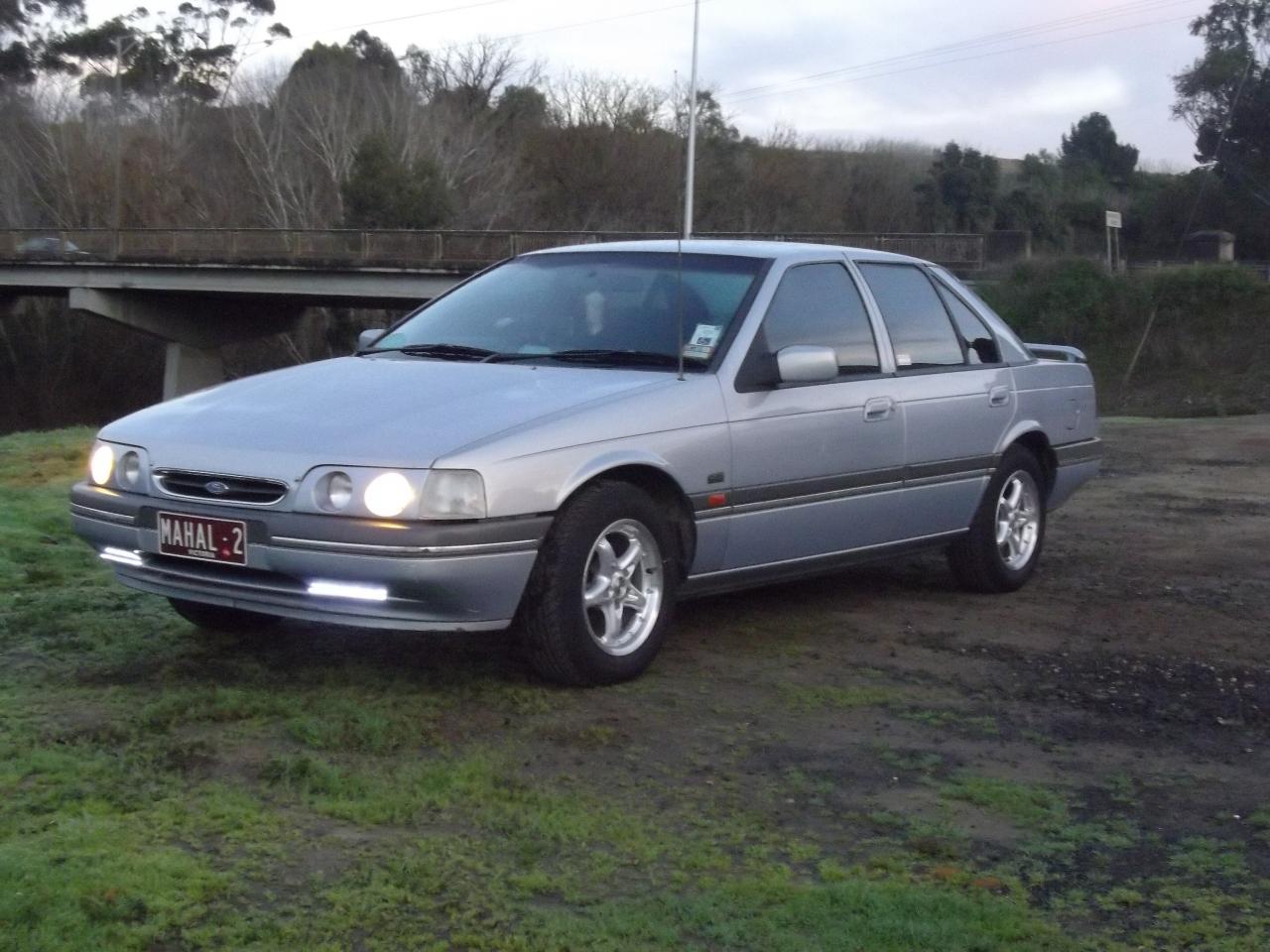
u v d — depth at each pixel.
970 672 5.41
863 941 3.11
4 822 3.55
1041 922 3.25
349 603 4.46
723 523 5.26
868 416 5.86
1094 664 5.58
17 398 58.50
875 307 6.19
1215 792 4.19
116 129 61.41
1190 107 60.44
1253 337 43.03
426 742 4.33
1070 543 8.34
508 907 3.20
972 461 6.50
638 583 5.02
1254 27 58.62
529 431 4.60
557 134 63.91
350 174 57.53
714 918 3.19
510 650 4.93
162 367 59.44
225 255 44.72
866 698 5.01
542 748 4.32
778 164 65.69
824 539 5.75
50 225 65.69
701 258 5.84
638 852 3.56
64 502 8.94
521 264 6.25
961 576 6.79
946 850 3.67
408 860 3.42
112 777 3.89
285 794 3.83
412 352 5.68
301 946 2.98
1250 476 11.69
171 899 3.14
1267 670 5.54
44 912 3.04
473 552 4.38
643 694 4.93
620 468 4.93
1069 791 4.16
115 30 68.81
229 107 67.50
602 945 3.04
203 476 4.64
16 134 66.69
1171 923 3.29
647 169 62.59
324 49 67.44
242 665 5.10
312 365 5.60
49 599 6.12
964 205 67.44
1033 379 7.01
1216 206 61.22
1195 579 7.29
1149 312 44.16
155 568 4.80
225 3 69.75
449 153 61.91
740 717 4.73
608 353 5.44
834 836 3.75
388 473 4.36
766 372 5.42
